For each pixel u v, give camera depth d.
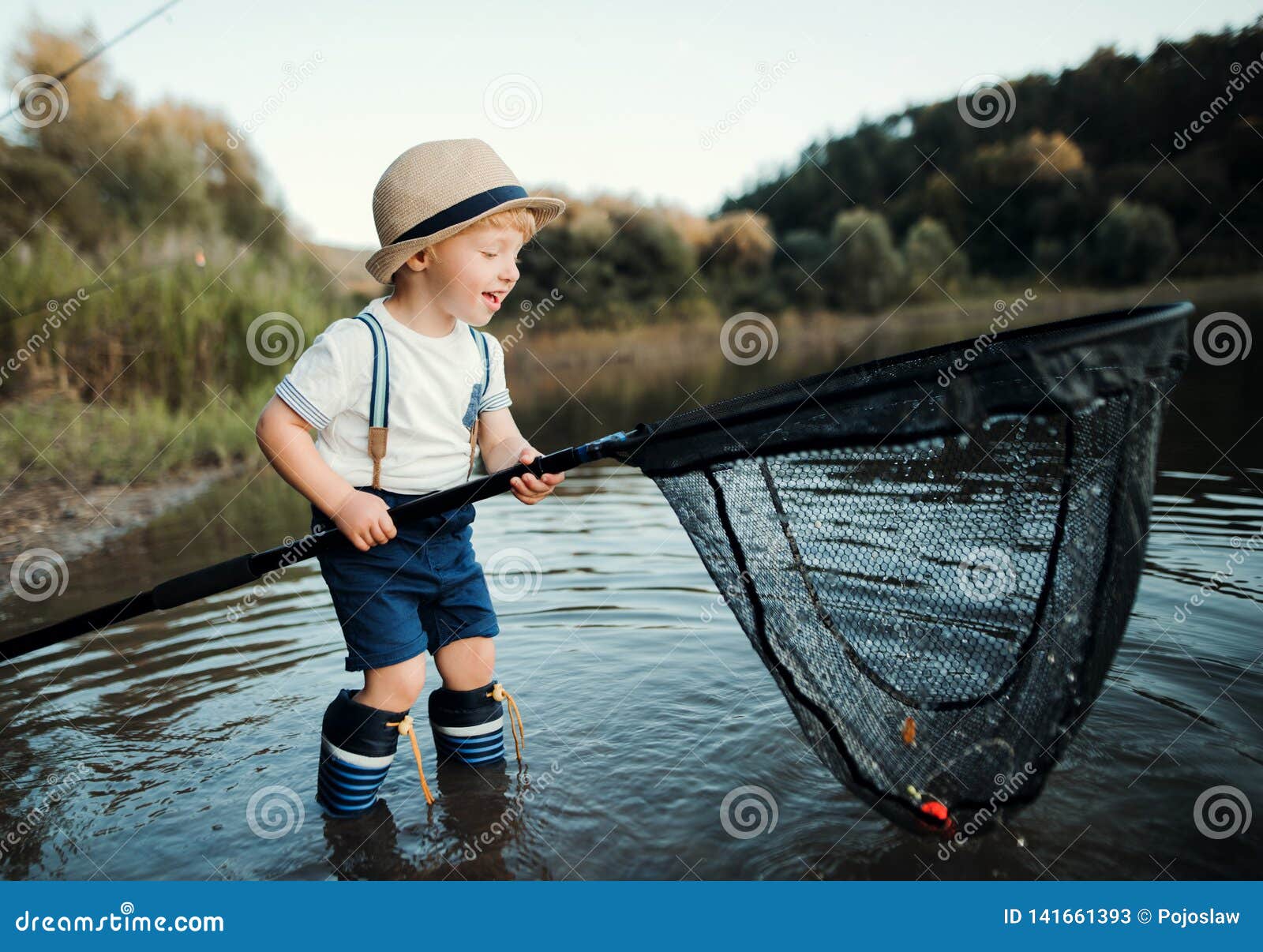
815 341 16.52
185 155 11.81
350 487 2.21
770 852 1.98
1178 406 6.39
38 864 2.07
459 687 2.46
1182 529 3.82
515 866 1.99
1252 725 2.32
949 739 2.01
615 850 2.01
